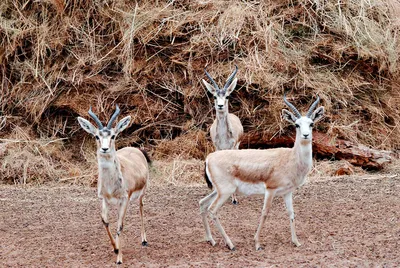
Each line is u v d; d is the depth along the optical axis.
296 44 23.50
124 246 13.83
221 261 12.41
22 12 24.92
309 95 23.00
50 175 21.73
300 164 13.24
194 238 14.30
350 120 23.56
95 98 23.84
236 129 20.05
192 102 23.72
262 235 14.38
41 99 23.92
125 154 14.41
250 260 12.43
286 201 13.52
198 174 21.47
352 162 22.02
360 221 15.15
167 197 18.61
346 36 23.61
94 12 24.61
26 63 24.45
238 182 13.49
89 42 24.22
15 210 17.34
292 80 22.83
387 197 17.53
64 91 24.08
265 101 23.12
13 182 21.47
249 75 22.41
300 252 12.90
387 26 24.33
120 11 24.16
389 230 14.27
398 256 12.38
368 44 23.56
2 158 22.08
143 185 14.13
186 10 24.34
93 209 17.42
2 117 24.23
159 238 14.39
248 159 13.41
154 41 23.83
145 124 23.94
